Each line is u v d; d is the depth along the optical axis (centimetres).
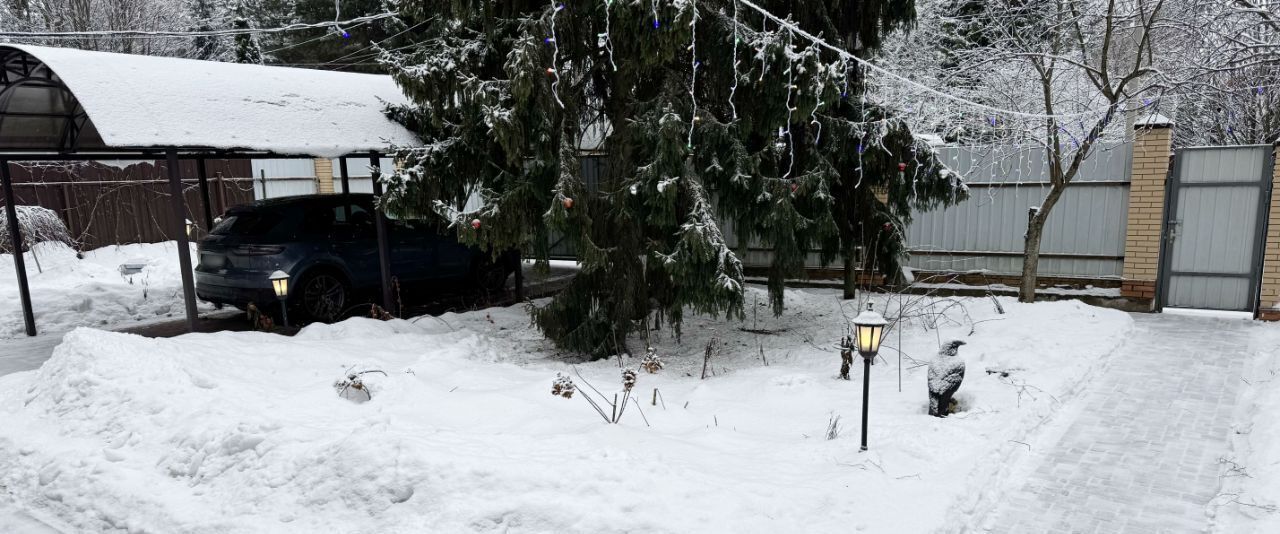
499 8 690
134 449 457
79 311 963
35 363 702
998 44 911
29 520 402
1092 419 515
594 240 691
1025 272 857
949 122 1081
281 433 430
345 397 541
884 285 993
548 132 631
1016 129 895
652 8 583
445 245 1016
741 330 830
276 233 847
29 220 1305
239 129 727
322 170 1562
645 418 507
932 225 992
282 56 2022
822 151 757
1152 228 845
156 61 766
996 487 407
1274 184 765
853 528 340
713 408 546
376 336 761
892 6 768
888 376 619
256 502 381
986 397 529
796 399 559
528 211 670
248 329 848
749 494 364
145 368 548
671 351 754
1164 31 952
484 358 706
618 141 698
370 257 927
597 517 338
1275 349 653
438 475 370
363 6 1825
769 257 1105
